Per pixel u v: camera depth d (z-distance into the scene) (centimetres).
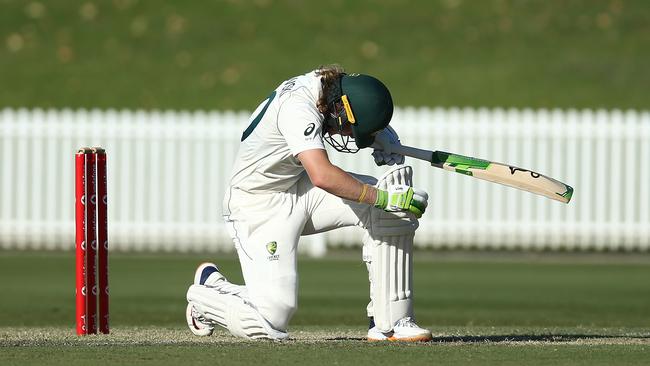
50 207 4769
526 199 4762
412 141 4725
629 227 4766
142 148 4747
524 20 7494
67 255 4478
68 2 7781
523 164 4747
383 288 1923
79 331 2067
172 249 4741
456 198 4744
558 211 4766
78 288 2061
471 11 7638
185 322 2803
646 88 6600
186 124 4744
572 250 4759
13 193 4947
